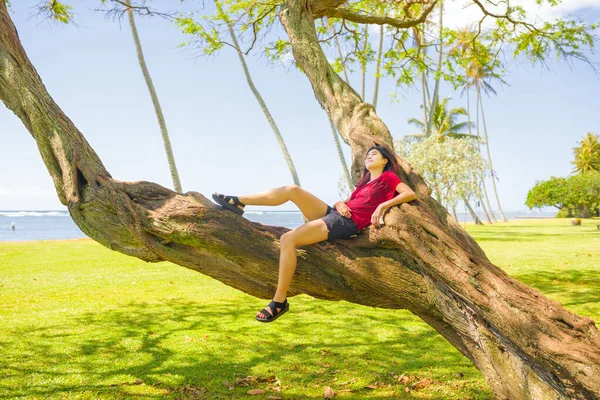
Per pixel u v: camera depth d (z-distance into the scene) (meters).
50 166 3.92
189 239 3.38
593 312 7.93
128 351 5.97
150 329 7.07
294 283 3.47
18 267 14.14
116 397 4.48
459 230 3.64
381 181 3.51
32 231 62.34
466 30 9.24
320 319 7.63
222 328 7.11
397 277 3.24
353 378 4.98
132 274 12.73
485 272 2.98
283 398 4.46
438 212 3.72
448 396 4.50
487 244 21.11
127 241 3.64
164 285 11.02
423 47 9.38
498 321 2.85
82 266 14.38
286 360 5.59
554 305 2.86
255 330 6.98
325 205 3.67
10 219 129.50
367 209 3.43
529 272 12.27
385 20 6.87
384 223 3.29
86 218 3.73
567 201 65.62
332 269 3.42
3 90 4.07
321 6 5.87
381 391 4.63
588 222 51.97
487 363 3.08
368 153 3.80
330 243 3.44
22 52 4.12
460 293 2.98
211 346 6.16
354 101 4.98
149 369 5.30
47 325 7.33
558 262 14.12
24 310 8.43
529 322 2.78
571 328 2.79
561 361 2.66
